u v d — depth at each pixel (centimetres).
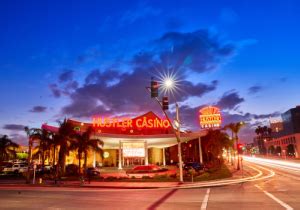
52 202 1867
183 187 2769
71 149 4616
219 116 10569
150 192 2403
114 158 8125
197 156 9112
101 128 7106
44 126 5544
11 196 2247
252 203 1627
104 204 1734
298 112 13888
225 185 2844
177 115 3456
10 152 5709
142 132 7375
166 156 9519
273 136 17762
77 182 3606
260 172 4688
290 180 3155
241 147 4503
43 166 5450
